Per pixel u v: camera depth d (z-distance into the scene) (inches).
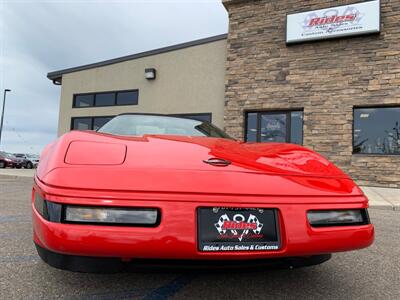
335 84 373.4
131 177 60.4
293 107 392.2
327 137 372.5
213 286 81.7
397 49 348.5
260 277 88.8
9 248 110.9
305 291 80.0
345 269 98.1
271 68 407.8
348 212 67.4
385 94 350.6
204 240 58.0
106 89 547.5
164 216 57.1
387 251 119.6
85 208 56.7
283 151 86.2
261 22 418.0
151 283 82.8
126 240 55.6
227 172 65.4
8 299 72.4
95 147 69.7
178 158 68.7
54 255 60.2
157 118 114.0
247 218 60.6
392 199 258.5
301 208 63.3
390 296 78.4
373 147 357.1
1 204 210.8
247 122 424.8
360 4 361.1
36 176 70.9
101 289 78.7
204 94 467.5
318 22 380.2
